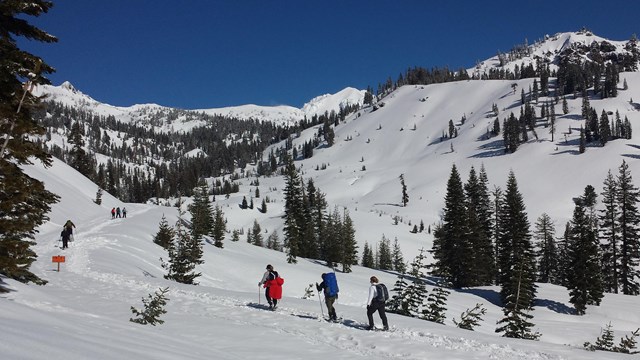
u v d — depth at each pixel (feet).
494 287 194.59
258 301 68.95
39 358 14.51
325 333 46.09
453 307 132.98
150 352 21.48
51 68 44.21
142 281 80.23
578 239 157.48
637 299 162.30
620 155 640.17
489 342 46.34
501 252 197.67
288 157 278.26
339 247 244.63
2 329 16.90
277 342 39.99
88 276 79.77
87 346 18.39
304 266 198.18
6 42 42.29
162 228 168.04
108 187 456.04
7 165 38.42
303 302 73.41
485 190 238.48
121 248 126.72
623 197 196.03
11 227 38.04
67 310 33.68
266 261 177.99
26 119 41.29
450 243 205.87
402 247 443.73
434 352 39.78
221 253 171.94
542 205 574.56
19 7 43.93
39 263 89.81
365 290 148.25
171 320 46.03
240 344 37.93
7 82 41.57
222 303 62.85
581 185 598.75
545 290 181.27
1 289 38.34
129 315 45.98
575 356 41.45
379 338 44.60
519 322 83.71
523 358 40.01
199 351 27.63
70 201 219.00
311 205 323.78
